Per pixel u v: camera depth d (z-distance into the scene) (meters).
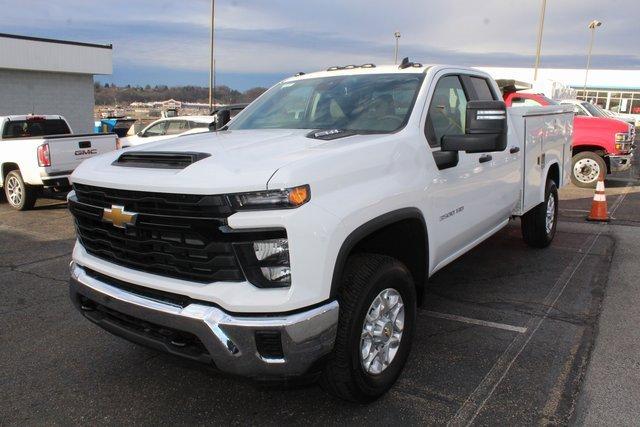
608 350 3.94
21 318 4.68
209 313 2.63
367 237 3.30
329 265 2.72
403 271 3.30
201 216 2.62
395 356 3.36
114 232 3.02
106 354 4.00
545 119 6.11
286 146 3.12
